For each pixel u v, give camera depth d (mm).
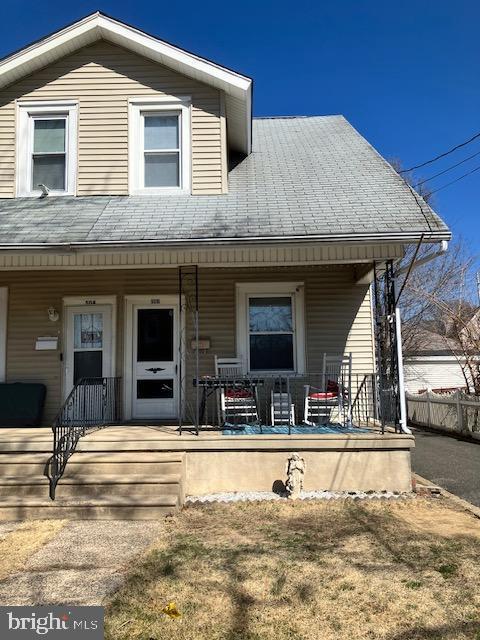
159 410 9008
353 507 6059
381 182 8484
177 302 9148
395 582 4000
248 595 3811
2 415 8570
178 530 5266
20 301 9086
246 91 8461
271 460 6762
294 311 9180
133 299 9094
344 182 8594
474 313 17812
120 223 7332
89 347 9078
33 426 8602
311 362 9062
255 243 6695
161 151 8750
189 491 6660
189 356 9039
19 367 8977
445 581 4020
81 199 8438
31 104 8805
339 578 4078
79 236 6887
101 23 8523
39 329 9039
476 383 14500
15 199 8570
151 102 8750
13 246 6727
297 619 3469
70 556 4578
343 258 7043
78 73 8836
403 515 5801
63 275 9109
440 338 25359
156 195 8508
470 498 6730
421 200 7734
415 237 6633
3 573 4227
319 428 7551
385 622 3418
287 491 6516
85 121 8750
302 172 9172
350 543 4871
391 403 7227
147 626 3395
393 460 6773
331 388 8688
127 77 8812
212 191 8484
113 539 5008
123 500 5738
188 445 6707
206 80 8664
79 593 3846
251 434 6902
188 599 3752
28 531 5234
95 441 6680
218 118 8680
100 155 8695
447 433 13562
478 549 4703
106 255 7129
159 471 6383
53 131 8875
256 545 4824
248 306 9219
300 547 4766
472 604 3646
